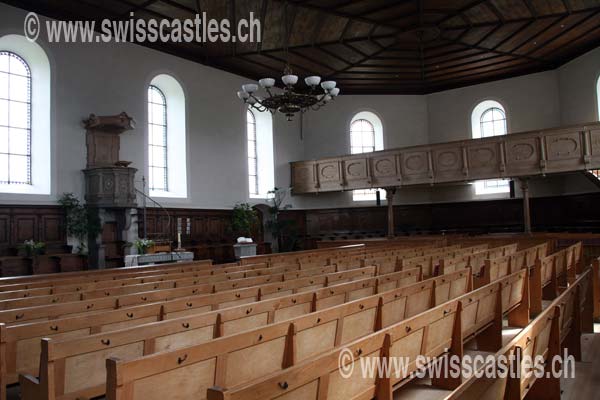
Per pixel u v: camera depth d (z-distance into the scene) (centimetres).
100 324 464
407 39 1902
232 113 2173
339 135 2556
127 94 1759
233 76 2194
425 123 2580
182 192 1939
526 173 1889
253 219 2134
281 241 2342
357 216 2525
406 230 2492
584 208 2106
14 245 1405
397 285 729
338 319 460
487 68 2292
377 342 349
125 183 1574
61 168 1548
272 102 1346
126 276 948
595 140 1770
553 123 2259
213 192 2053
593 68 2028
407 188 2534
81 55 1631
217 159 2084
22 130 1522
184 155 1948
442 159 2073
